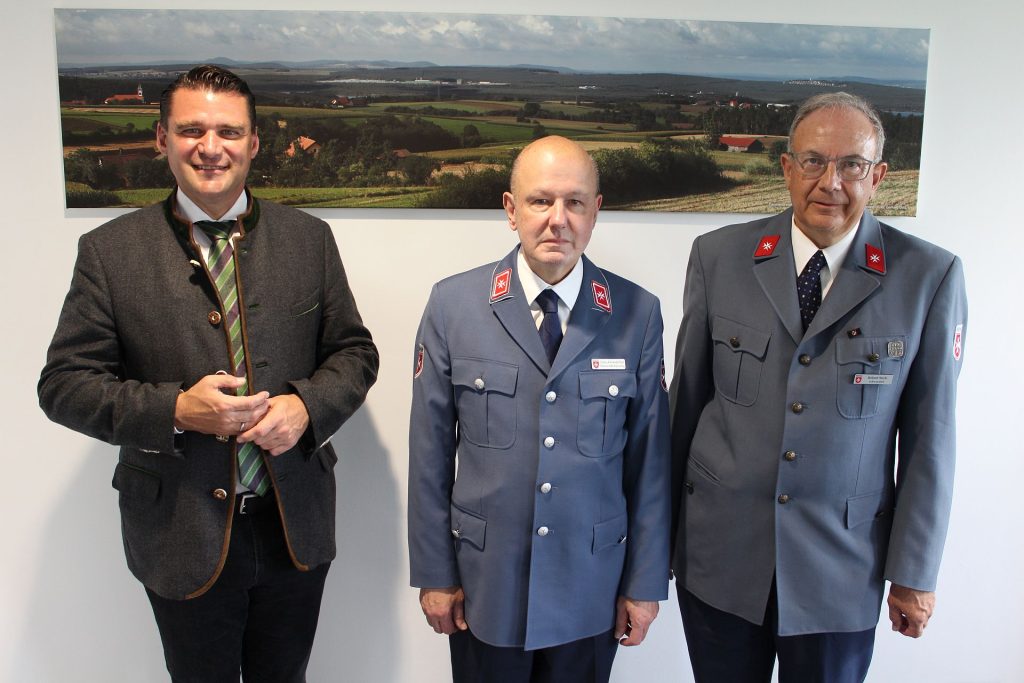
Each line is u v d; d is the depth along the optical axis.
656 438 1.45
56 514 1.92
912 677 2.11
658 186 1.92
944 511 1.36
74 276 1.42
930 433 1.35
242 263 1.44
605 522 1.42
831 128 1.27
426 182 1.88
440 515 1.45
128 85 1.80
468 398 1.41
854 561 1.37
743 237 1.47
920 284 1.35
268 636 1.61
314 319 1.52
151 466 1.43
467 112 1.87
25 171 1.81
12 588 1.93
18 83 1.78
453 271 1.92
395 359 1.94
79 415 1.35
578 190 1.29
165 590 1.42
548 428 1.37
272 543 1.50
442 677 2.06
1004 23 1.92
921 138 1.93
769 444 1.37
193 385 1.39
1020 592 2.11
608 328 1.43
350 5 1.83
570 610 1.39
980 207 1.98
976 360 2.02
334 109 1.84
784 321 1.36
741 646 1.47
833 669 1.41
